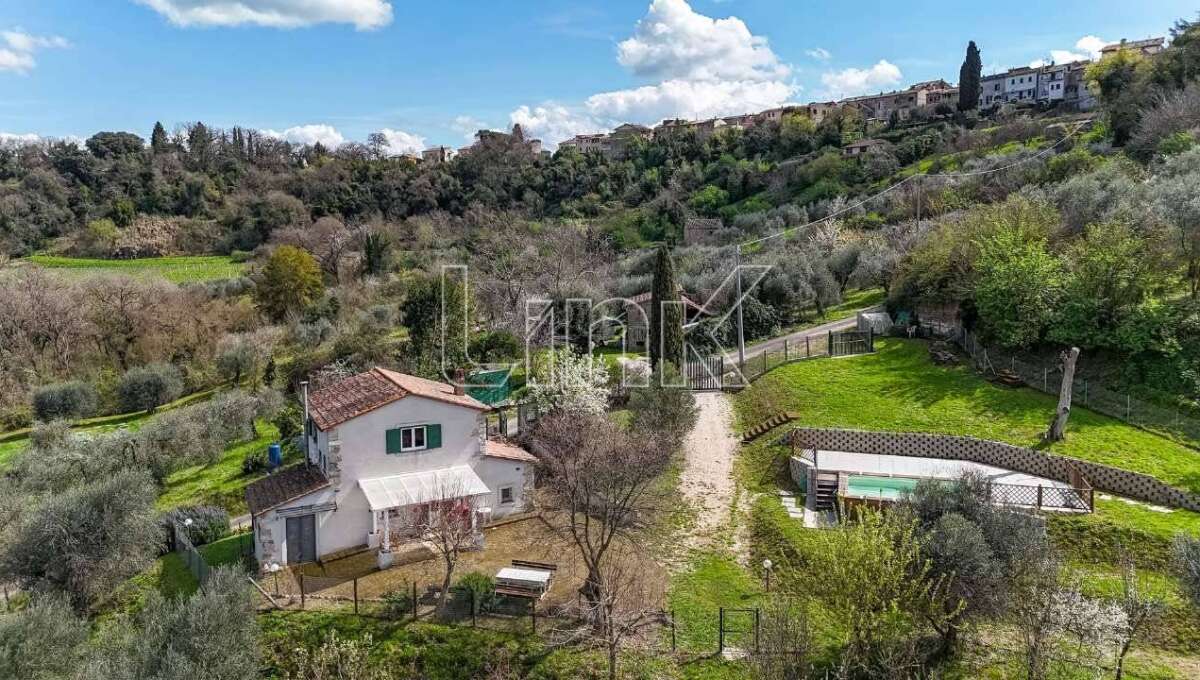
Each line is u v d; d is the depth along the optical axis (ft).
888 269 182.09
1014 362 116.98
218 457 133.18
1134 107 223.92
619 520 80.79
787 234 264.31
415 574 81.05
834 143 386.11
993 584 60.23
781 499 93.86
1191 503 79.30
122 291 201.77
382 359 163.43
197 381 185.47
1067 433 96.02
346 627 70.69
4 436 161.07
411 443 89.97
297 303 230.89
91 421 165.78
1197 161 142.41
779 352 146.61
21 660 62.54
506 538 89.66
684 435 111.14
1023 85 424.05
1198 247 107.04
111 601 84.84
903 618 59.16
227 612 66.33
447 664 66.74
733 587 77.15
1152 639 64.80
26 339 190.39
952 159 302.45
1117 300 108.88
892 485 90.58
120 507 87.66
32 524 85.71
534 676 64.95
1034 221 131.44
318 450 93.76
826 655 65.00
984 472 91.97
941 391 114.21
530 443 110.22
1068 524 78.54
